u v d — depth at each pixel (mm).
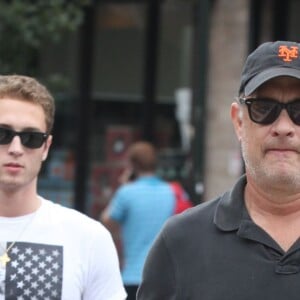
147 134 12570
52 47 12414
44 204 4297
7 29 9906
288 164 3539
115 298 4250
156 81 12602
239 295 3541
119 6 12672
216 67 11359
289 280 3512
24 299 4090
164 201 8250
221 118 11305
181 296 3682
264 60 3641
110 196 12594
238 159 11273
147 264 3852
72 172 12617
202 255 3674
